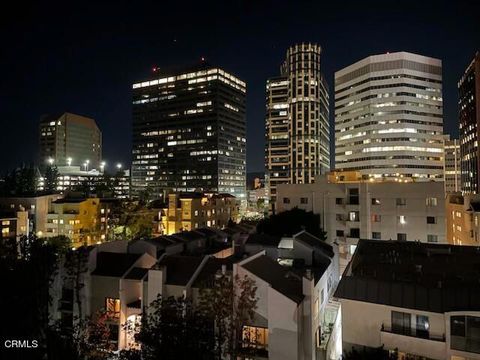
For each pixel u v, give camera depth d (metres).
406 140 156.88
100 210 115.50
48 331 28.73
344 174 85.38
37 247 37.62
